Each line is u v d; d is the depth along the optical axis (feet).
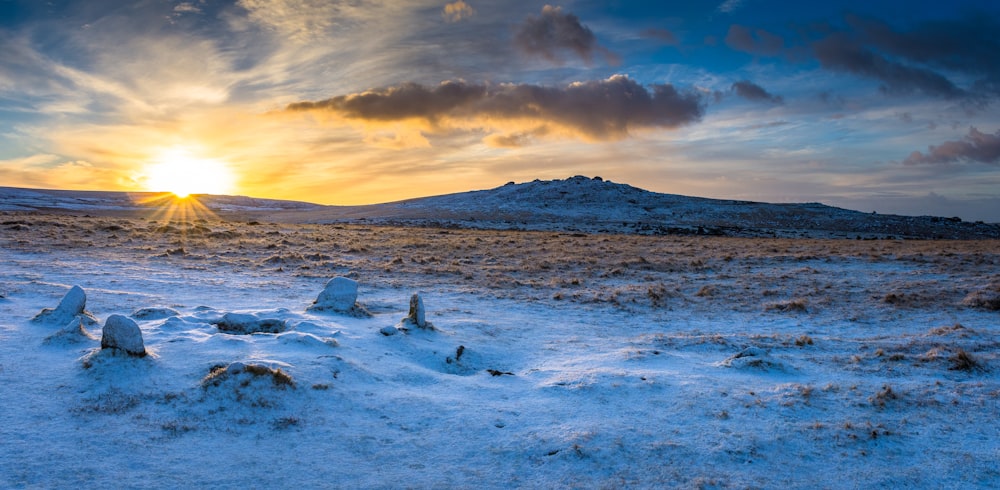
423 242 119.34
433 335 42.57
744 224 320.29
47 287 49.60
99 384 27.07
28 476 19.60
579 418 27.86
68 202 393.70
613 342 44.80
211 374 28.35
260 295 56.80
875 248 121.90
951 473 23.44
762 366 37.01
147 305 46.70
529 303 61.26
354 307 48.16
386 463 22.71
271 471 21.43
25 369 28.66
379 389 30.27
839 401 31.07
